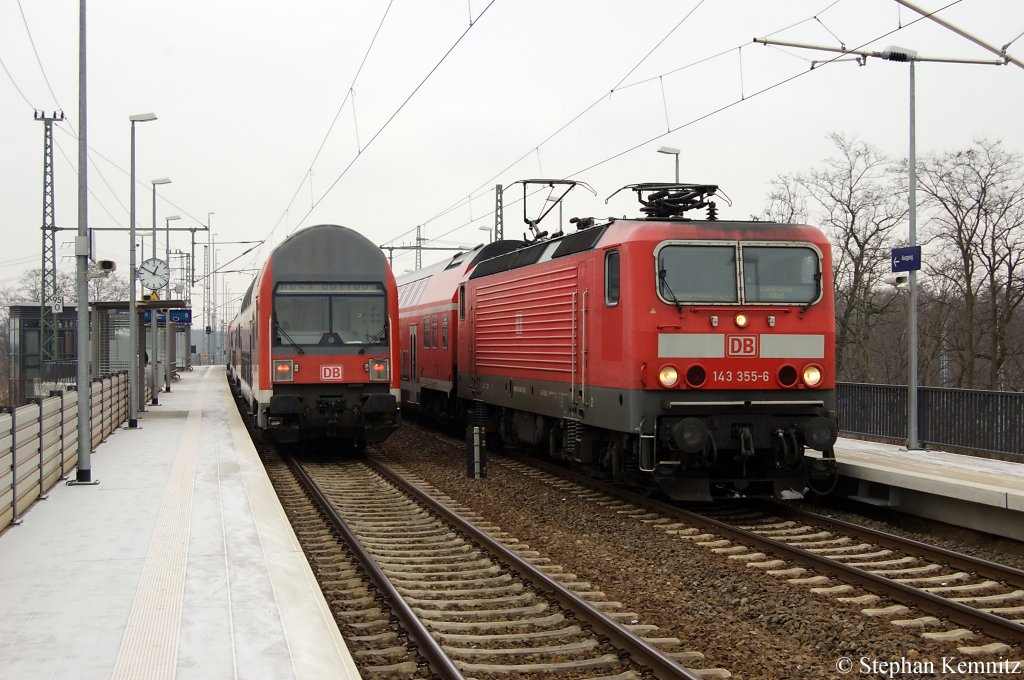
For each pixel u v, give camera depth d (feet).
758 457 40.32
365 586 27.27
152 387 89.40
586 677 19.84
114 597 22.39
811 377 38.78
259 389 54.29
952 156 103.04
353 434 56.39
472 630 23.30
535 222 62.08
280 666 17.71
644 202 43.88
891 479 39.06
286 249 54.90
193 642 19.11
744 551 32.40
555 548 33.12
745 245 38.88
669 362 37.68
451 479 50.16
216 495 37.01
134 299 68.69
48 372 125.90
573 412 45.09
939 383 115.85
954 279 108.06
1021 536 33.35
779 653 21.71
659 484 39.04
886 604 25.62
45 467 37.01
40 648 18.70
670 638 22.35
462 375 67.46
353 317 55.21
